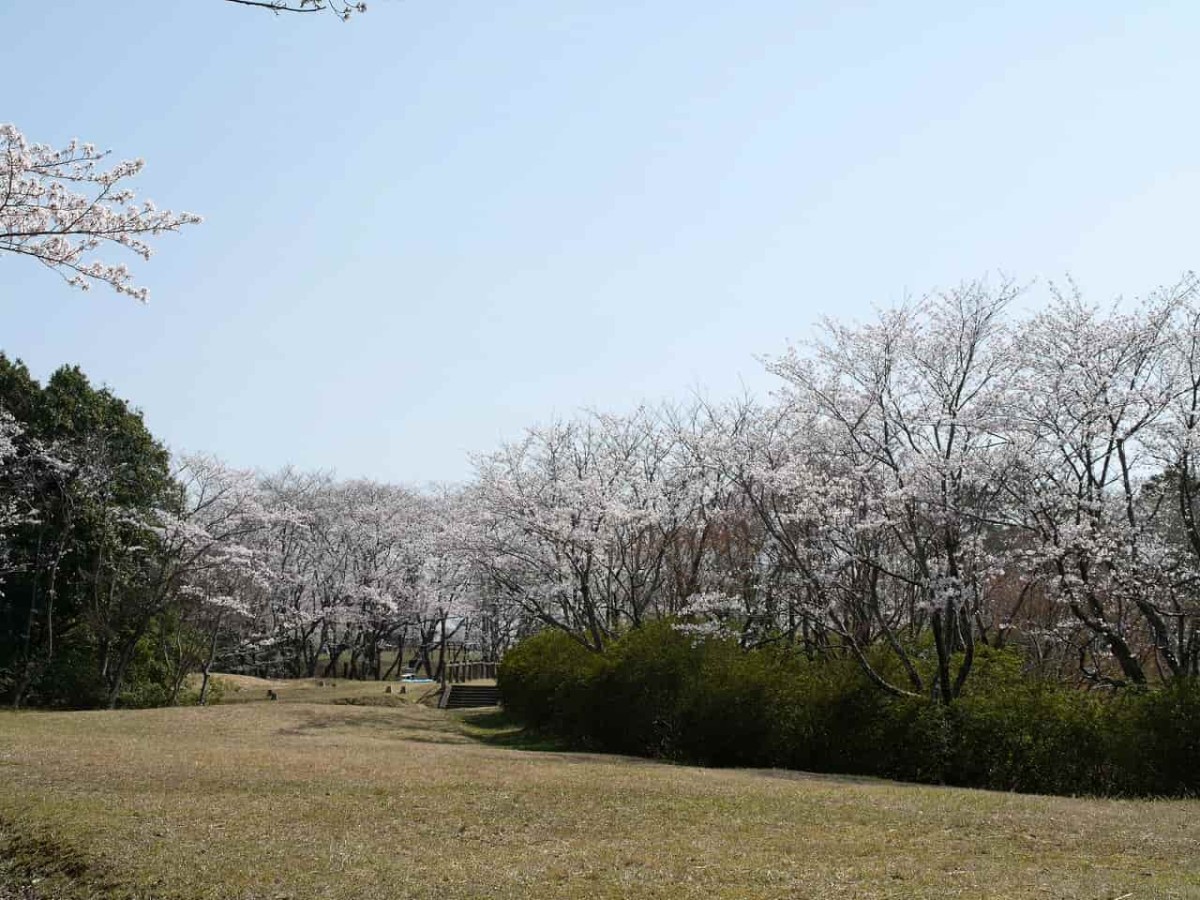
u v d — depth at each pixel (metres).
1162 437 15.85
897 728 16.62
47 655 30.83
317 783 12.28
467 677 44.56
